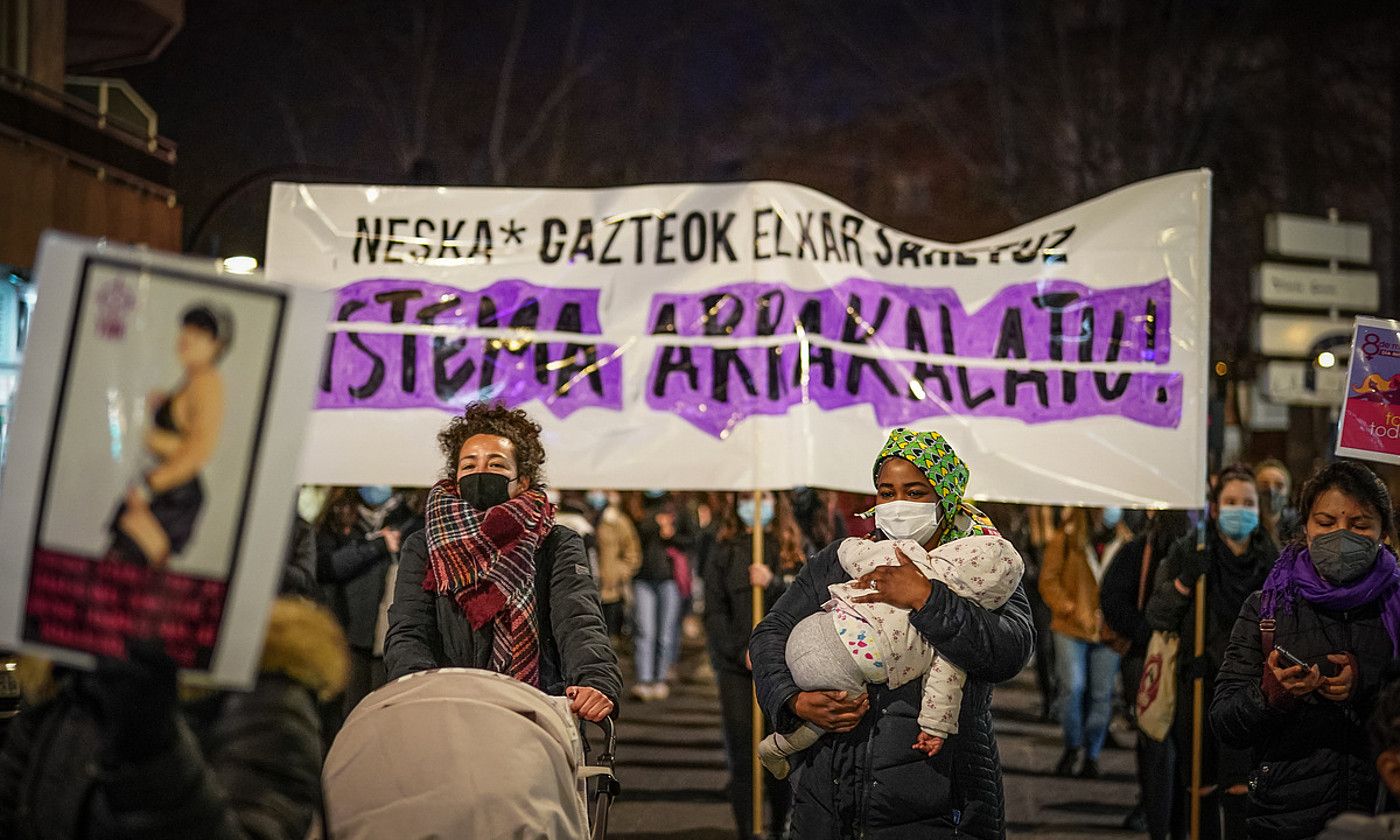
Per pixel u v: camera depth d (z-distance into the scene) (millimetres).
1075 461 6086
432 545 4148
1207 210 6098
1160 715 6336
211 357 2010
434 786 2990
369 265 6371
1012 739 10602
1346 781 3830
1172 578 6207
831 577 3949
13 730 2434
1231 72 30109
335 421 6301
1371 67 29000
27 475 2002
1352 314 15305
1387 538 4547
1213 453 6992
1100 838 7312
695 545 14328
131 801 1952
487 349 6320
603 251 6352
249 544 1985
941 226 33312
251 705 2295
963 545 3703
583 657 3934
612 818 7828
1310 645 3902
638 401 6270
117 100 11141
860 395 6176
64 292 2021
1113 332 6117
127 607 1963
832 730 3613
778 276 6238
